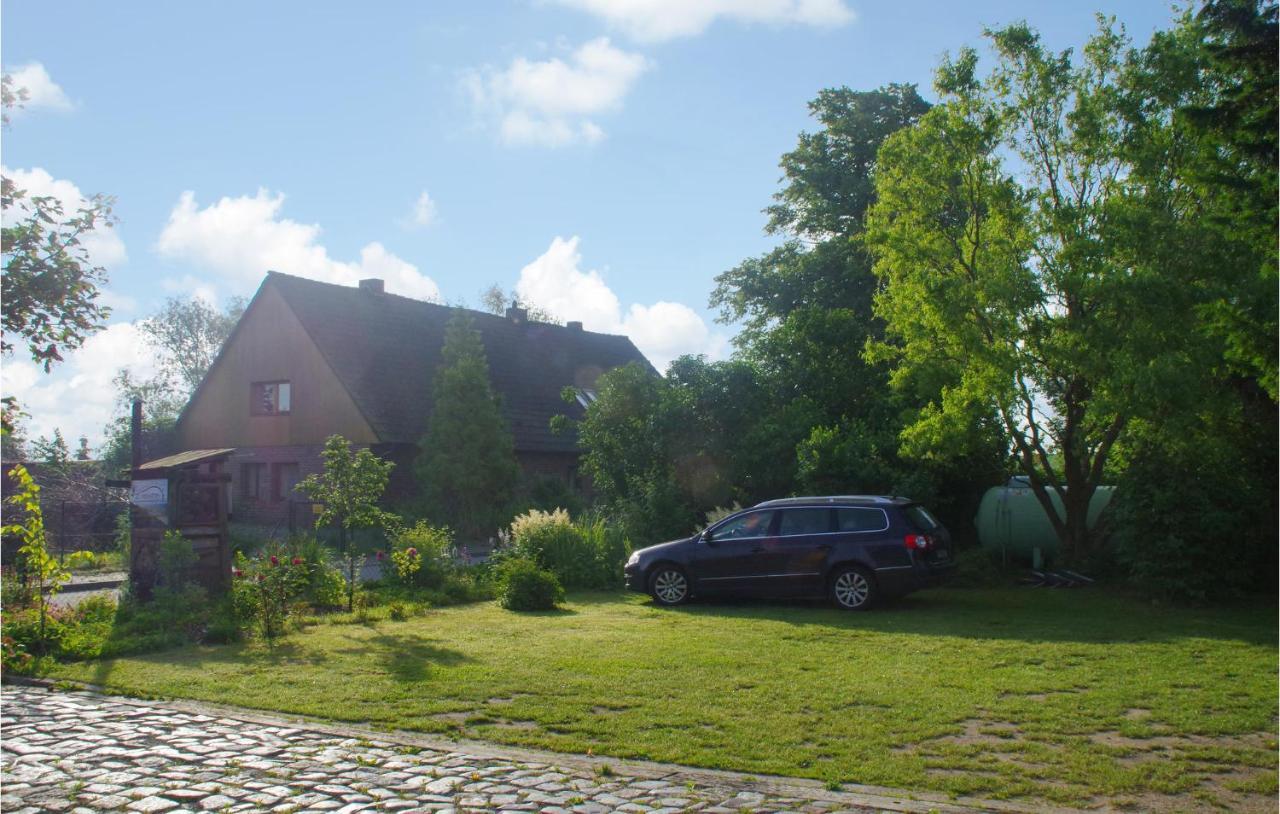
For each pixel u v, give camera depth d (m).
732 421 22.38
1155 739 7.63
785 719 8.23
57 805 6.21
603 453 23.80
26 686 9.91
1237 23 11.75
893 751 7.32
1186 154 16.47
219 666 10.78
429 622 14.27
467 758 7.16
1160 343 15.51
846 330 22.83
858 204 32.03
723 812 5.98
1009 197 17.27
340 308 36.97
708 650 11.55
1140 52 17.45
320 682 9.84
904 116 32.50
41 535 9.48
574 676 10.03
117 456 41.66
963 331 16.83
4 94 6.51
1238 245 15.39
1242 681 9.63
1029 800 6.23
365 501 16.52
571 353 45.66
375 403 33.88
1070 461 18.41
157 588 14.21
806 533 15.58
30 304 7.02
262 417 35.81
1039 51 17.83
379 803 6.19
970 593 17.27
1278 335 11.20
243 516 35.28
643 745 7.47
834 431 20.27
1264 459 16.36
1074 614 14.57
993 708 8.56
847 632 12.90
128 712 8.65
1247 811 6.02
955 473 20.52
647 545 20.81
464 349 31.64
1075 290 16.19
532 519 19.92
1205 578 15.17
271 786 6.54
